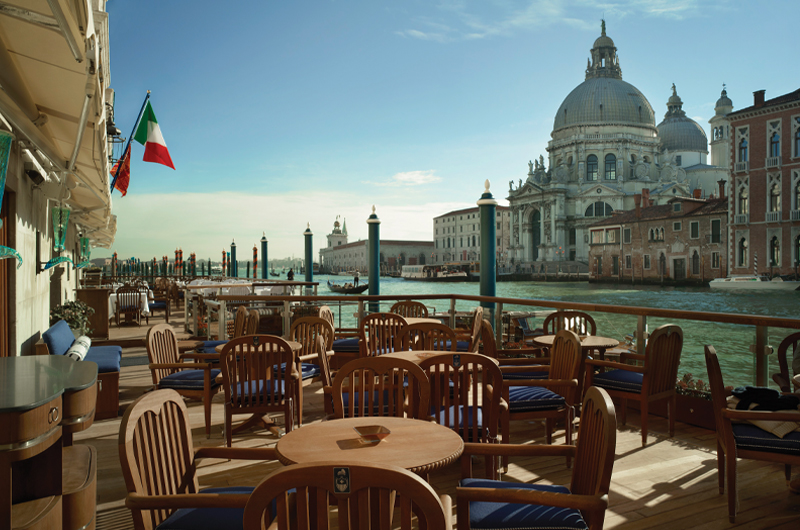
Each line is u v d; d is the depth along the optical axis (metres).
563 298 60.50
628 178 102.31
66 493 2.60
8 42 3.74
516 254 108.25
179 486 2.48
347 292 54.59
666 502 3.80
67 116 5.44
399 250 142.50
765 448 3.47
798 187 57.38
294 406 5.08
